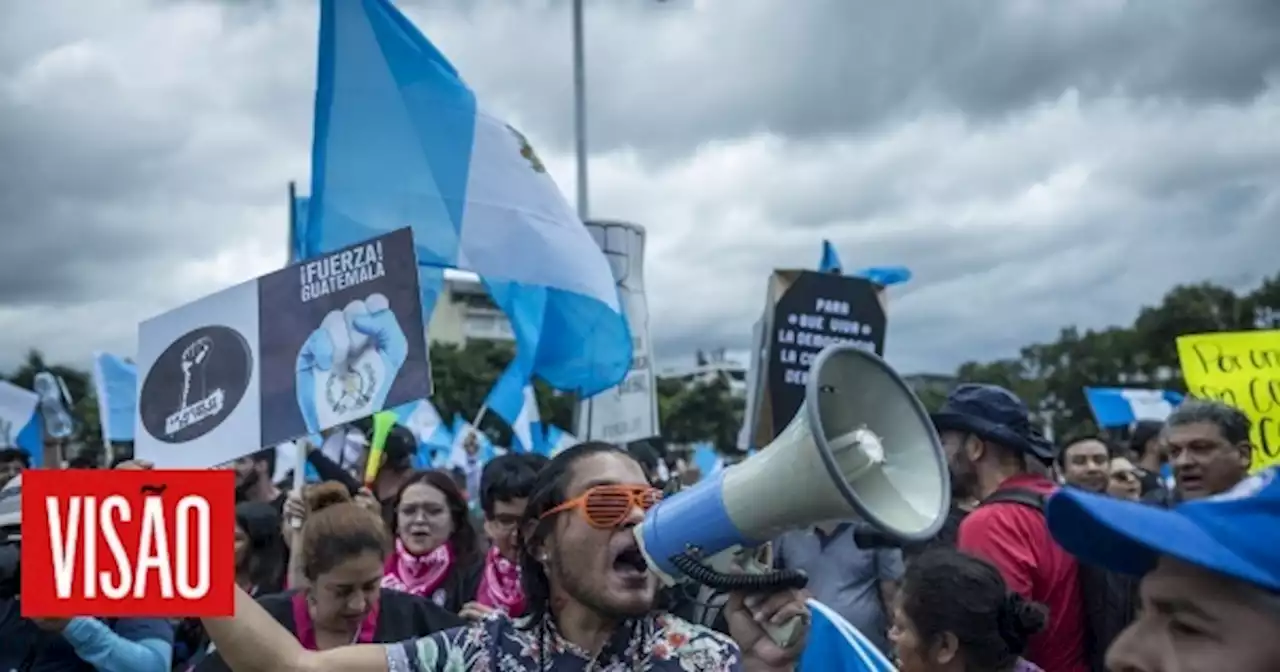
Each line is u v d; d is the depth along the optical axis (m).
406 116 5.71
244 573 4.49
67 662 3.70
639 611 2.19
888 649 4.54
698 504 2.00
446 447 12.26
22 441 10.45
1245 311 36.94
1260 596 1.19
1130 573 1.37
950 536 4.14
